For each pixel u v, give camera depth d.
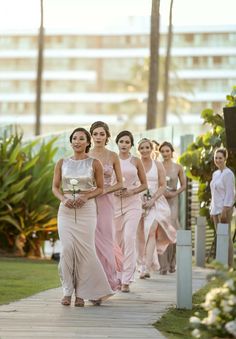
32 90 173.62
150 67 36.41
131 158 15.39
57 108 174.00
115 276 13.91
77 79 173.25
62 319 11.76
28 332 10.66
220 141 22.73
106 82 172.62
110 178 14.04
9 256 23.97
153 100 36.44
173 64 132.88
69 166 13.05
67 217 13.03
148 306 13.25
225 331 8.25
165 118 72.06
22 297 13.93
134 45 171.75
